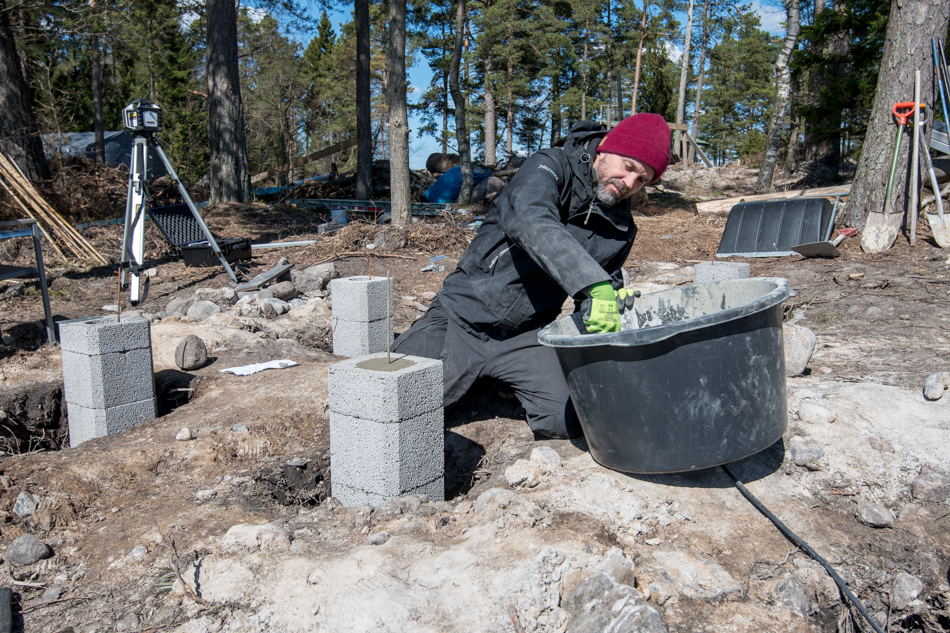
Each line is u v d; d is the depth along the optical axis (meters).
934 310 5.95
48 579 2.47
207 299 7.59
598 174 3.03
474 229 12.06
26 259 9.66
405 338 3.72
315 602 2.22
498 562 2.35
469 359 3.58
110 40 14.41
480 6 35.19
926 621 2.34
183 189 8.49
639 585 2.28
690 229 12.68
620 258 3.41
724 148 56.53
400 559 2.41
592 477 2.89
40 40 13.84
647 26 42.28
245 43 33.03
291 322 6.75
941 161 10.62
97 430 3.99
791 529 2.62
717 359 2.44
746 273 5.80
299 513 2.99
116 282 9.00
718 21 46.00
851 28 15.80
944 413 3.21
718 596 2.26
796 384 3.80
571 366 2.72
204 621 2.18
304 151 42.91
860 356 4.66
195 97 34.69
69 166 14.27
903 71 8.78
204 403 4.42
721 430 2.50
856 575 2.44
